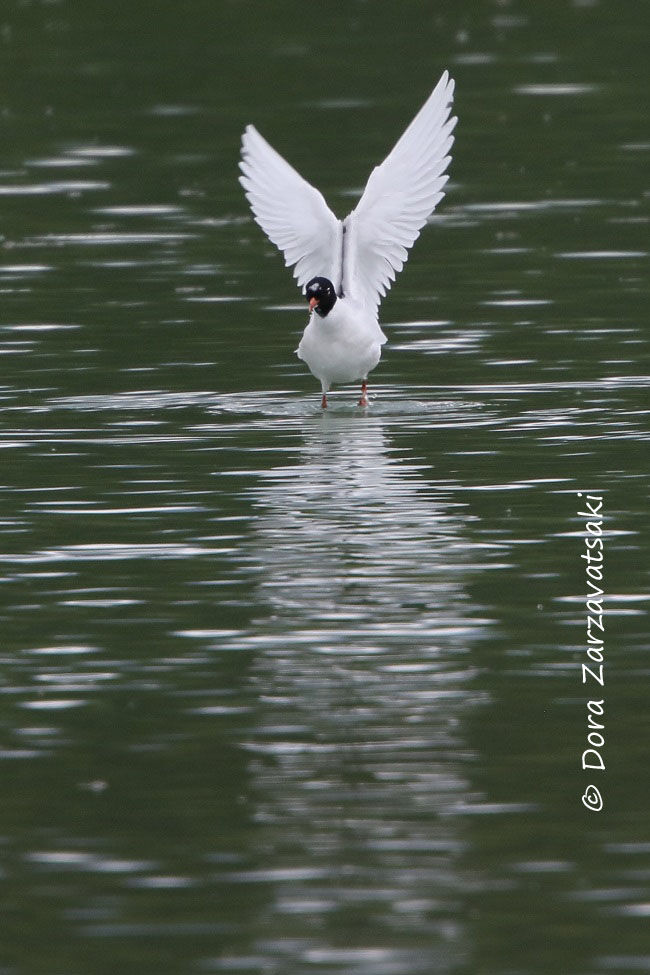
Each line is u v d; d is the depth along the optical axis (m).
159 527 16.00
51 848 10.59
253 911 9.94
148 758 11.66
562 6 45.03
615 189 30.64
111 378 21.38
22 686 12.75
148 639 13.52
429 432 19.08
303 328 23.64
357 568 14.87
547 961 9.46
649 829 10.74
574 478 17.23
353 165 31.83
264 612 14.00
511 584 14.52
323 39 41.88
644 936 9.66
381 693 12.55
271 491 17.00
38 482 17.39
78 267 26.66
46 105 36.72
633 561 14.97
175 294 25.25
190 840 10.66
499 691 12.57
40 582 14.72
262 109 36.03
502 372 21.45
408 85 37.62
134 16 43.97
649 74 38.53
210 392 20.84
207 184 31.45
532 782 11.28
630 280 25.48
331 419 19.72
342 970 9.40
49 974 9.40
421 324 23.78
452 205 30.08
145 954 9.55
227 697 12.52
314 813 10.95
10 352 22.48
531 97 36.94
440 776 11.39
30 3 45.53
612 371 21.31
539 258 26.78
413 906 9.97
